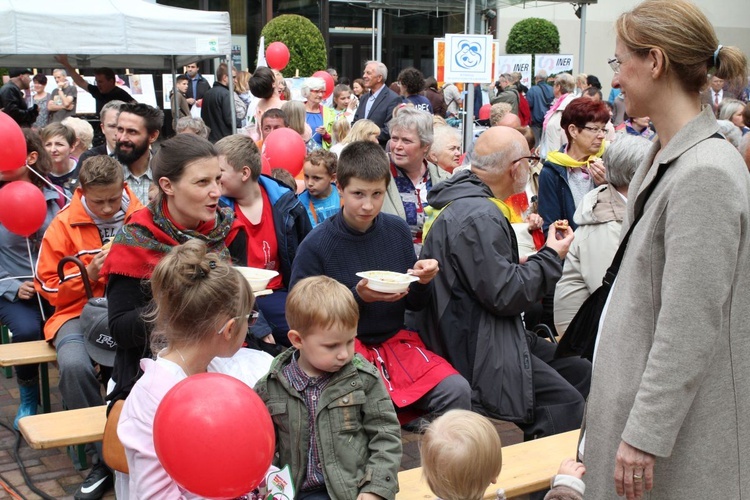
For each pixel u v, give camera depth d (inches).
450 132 215.8
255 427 70.4
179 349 85.7
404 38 853.2
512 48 804.0
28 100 480.7
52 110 419.5
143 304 114.3
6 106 384.8
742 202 76.8
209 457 68.3
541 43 793.6
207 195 114.9
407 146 190.4
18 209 171.2
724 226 75.7
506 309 128.8
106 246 155.6
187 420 68.9
